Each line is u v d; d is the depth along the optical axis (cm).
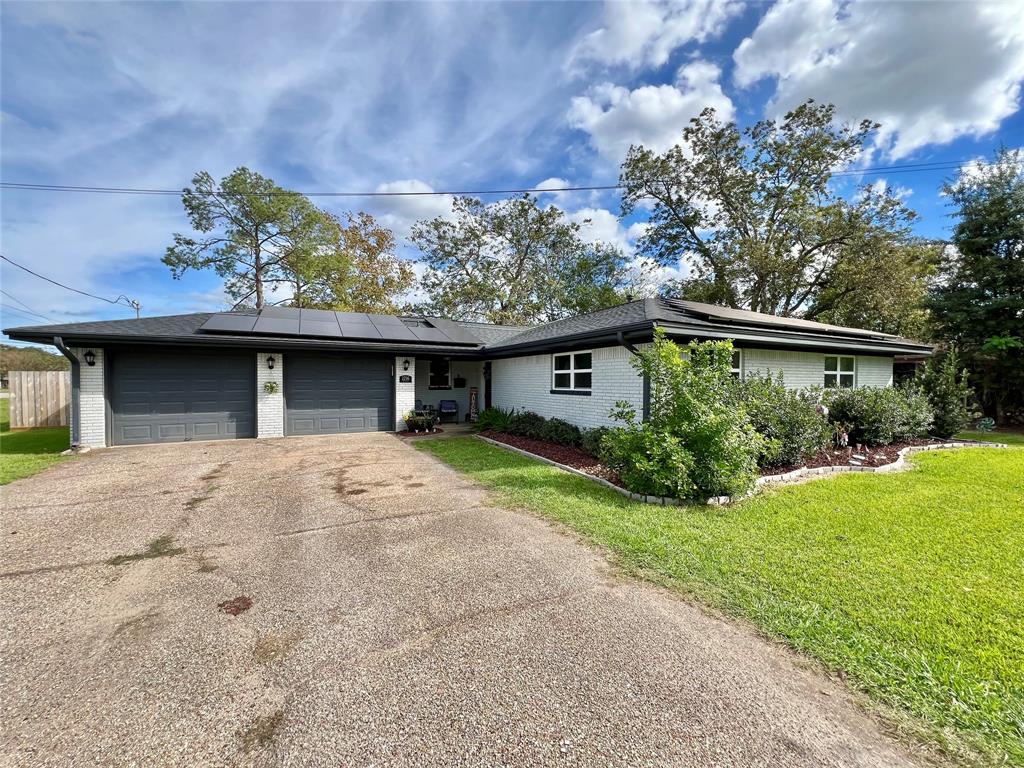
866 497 527
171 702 206
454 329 1424
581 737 183
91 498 544
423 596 303
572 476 650
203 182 2058
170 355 952
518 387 1199
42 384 1221
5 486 600
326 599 300
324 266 2270
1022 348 1248
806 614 272
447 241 2558
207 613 283
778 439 677
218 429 998
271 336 1035
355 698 206
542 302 2672
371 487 594
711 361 607
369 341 1130
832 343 913
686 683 213
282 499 540
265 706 203
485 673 222
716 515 463
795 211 1911
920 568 335
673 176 2153
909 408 913
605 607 286
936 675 216
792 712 195
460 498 541
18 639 256
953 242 1407
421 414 1184
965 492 547
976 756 172
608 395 852
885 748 177
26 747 181
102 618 278
